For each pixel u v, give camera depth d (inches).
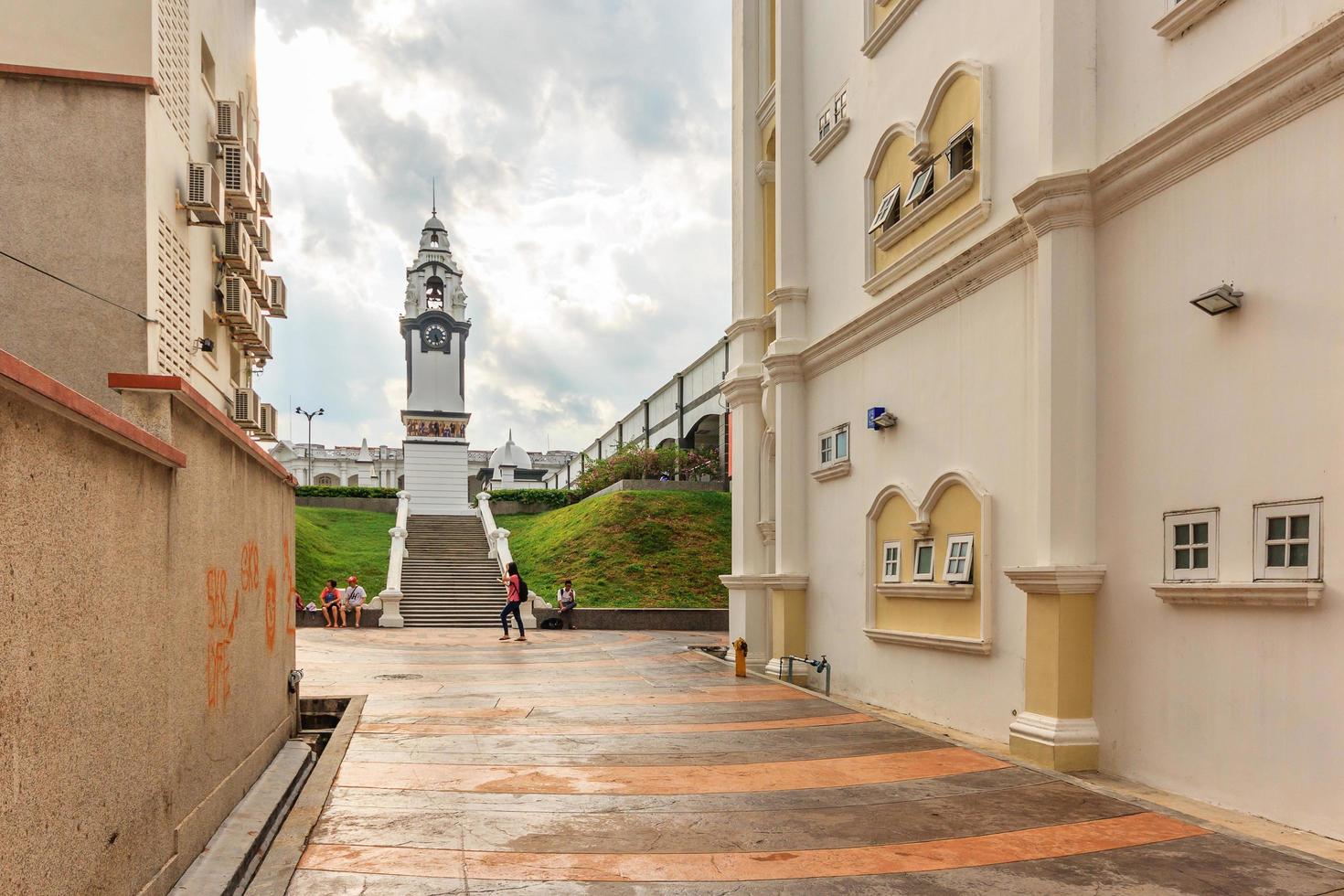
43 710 128.0
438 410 1942.7
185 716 203.9
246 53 719.7
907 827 242.5
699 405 1585.9
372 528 1561.3
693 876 204.5
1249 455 249.6
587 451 2508.6
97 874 147.9
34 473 126.6
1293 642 234.1
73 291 395.5
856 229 524.1
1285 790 235.0
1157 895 191.5
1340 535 222.5
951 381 407.2
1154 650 281.4
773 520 647.1
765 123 695.7
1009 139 368.5
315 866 208.2
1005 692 355.6
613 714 418.6
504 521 1704.0
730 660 659.4
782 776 298.7
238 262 606.5
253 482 291.0
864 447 498.6
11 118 397.4
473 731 374.9
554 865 211.0
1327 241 228.8
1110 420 304.3
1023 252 349.7
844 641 518.0
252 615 288.0
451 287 2010.3
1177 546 274.2
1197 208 270.5
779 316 602.5
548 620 1029.2
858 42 525.0
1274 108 242.8
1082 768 301.7
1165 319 281.7
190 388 200.1
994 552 367.6
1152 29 291.7
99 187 400.8
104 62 404.5
